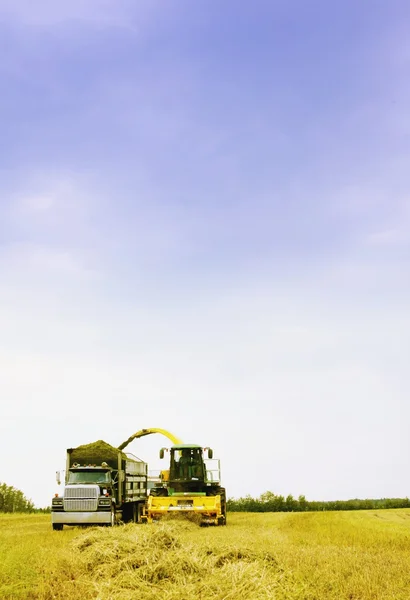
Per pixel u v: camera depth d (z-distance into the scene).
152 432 30.89
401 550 14.94
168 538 13.59
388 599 8.98
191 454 27.11
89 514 23.62
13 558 12.31
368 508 43.22
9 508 46.94
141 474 29.73
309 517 28.06
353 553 13.62
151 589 9.87
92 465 26.17
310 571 10.87
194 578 10.53
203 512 24.59
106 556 12.25
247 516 31.84
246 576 10.22
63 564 11.97
